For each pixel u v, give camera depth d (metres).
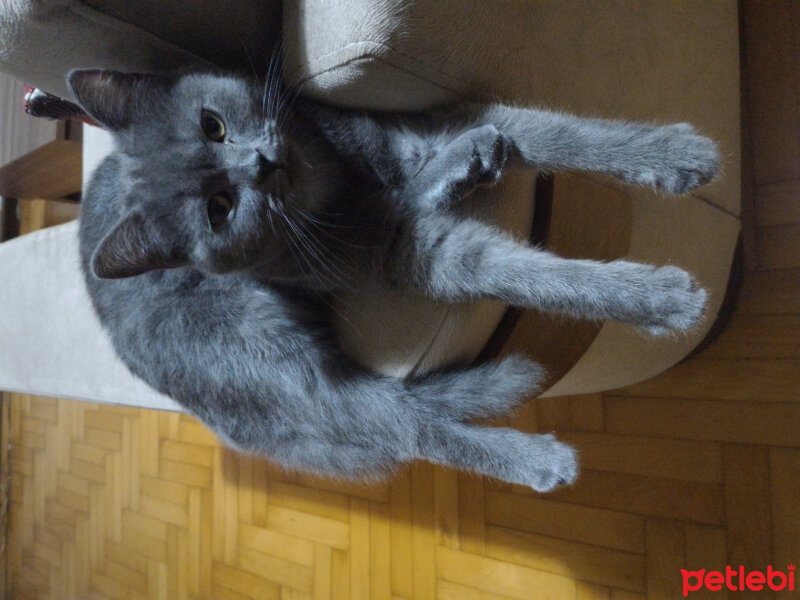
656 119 0.54
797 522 0.64
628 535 0.74
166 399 0.67
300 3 0.38
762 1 0.68
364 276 0.46
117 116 0.47
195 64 0.48
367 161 0.45
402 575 0.92
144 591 1.29
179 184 0.45
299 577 1.04
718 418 0.69
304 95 0.43
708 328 0.64
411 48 0.35
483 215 0.43
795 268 0.65
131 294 0.57
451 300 0.43
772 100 0.67
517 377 0.45
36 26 0.42
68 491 1.52
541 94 0.43
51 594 1.55
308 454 0.51
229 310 0.52
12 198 1.55
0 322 0.94
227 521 1.15
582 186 0.47
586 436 0.77
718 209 0.61
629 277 0.39
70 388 0.82
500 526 0.84
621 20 0.48
